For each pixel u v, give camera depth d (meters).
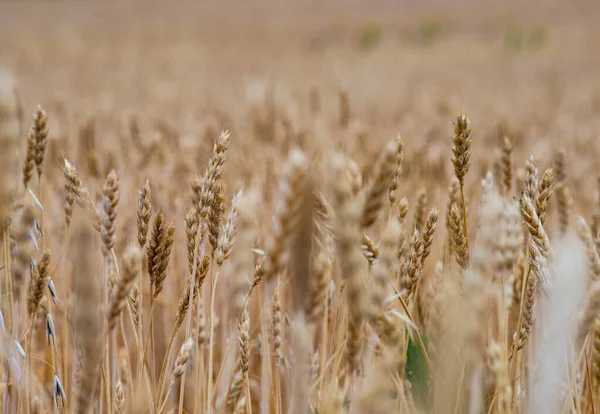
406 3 54.53
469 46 32.47
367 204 1.02
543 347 1.53
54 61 21.09
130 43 31.22
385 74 19.84
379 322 1.58
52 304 2.70
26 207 1.98
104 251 1.76
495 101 11.62
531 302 1.75
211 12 51.00
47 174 3.95
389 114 9.12
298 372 1.18
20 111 2.76
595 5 45.62
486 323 1.88
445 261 2.32
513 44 30.80
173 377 1.73
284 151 4.72
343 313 1.98
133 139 4.48
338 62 24.09
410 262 1.80
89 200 1.70
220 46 31.59
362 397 1.03
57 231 3.06
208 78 17.64
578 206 3.84
